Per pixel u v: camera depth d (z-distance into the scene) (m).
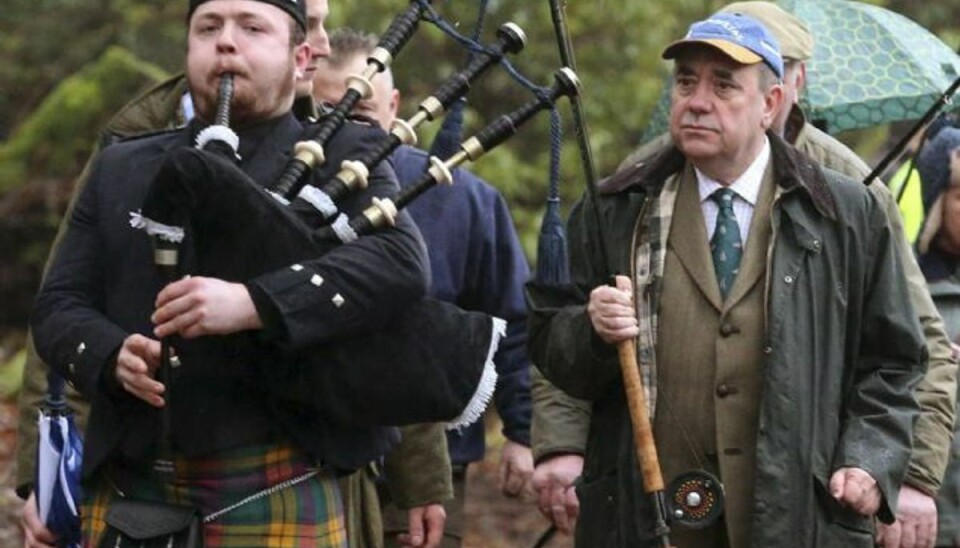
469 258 8.46
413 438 7.72
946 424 7.54
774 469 6.84
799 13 9.52
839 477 6.91
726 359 6.97
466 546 13.55
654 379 7.04
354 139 6.17
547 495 7.67
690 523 6.88
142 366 5.82
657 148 7.92
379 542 7.57
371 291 5.85
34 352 7.46
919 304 7.60
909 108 9.27
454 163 6.20
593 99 16.27
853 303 7.10
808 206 7.03
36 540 7.14
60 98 17.52
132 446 5.98
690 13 16.66
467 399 6.08
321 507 6.07
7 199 17.53
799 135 8.14
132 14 18.45
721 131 6.98
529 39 16.25
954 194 8.48
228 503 5.97
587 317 6.96
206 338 5.86
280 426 6.00
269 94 6.09
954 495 8.13
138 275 6.07
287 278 5.75
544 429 7.69
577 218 7.27
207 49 6.06
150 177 6.13
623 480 7.00
